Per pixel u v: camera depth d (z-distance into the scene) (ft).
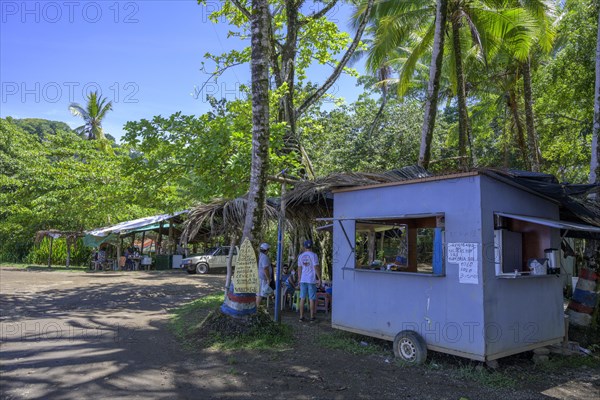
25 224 101.76
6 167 111.24
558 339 23.45
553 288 23.67
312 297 32.17
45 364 21.06
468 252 20.52
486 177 20.75
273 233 46.80
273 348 24.14
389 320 23.61
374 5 50.49
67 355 22.77
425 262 48.21
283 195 30.76
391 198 24.20
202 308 35.60
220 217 31.73
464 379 19.44
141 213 93.30
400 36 52.21
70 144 93.40
